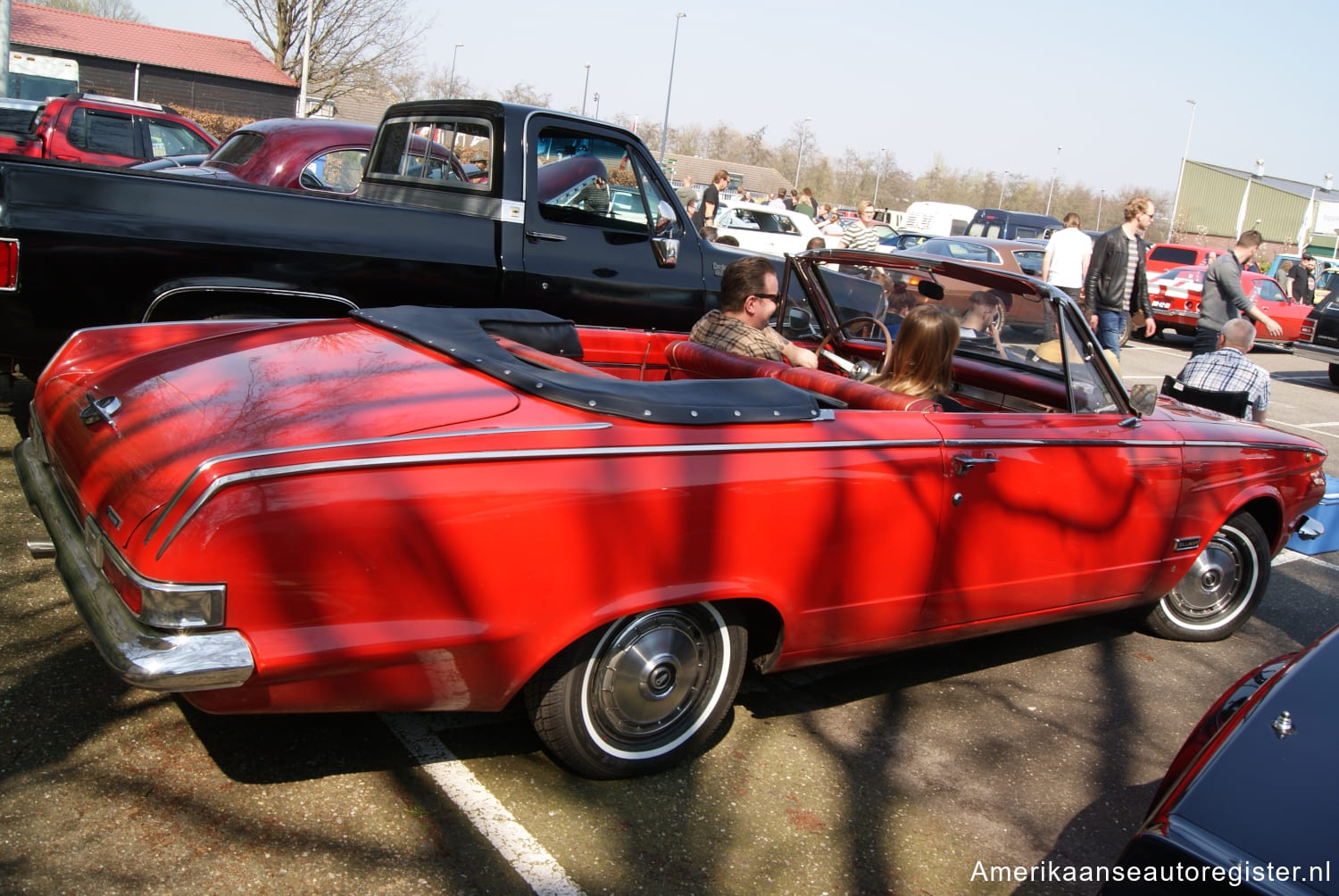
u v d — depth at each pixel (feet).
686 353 13.39
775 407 9.55
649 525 8.64
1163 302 59.06
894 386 12.21
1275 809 6.33
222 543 7.14
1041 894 8.91
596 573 8.46
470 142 18.01
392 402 8.45
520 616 8.20
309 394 8.61
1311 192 191.31
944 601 10.99
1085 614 12.89
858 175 248.11
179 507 7.20
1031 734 11.68
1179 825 6.34
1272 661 8.75
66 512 8.94
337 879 7.85
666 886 8.28
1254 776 6.58
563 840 8.65
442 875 8.04
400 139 19.85
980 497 10.85
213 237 14.42
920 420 10.57
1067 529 11.84
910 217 111.55
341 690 7.78
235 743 9.41
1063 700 12.71
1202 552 14.74
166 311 14.67
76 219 13.46
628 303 19.04
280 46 114.62
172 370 9.48
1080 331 12.14
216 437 7.73
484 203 17.60
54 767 8.73
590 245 18.40
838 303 15.42
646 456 8.69
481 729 10.20
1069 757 11.32
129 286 14.02
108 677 10.19
